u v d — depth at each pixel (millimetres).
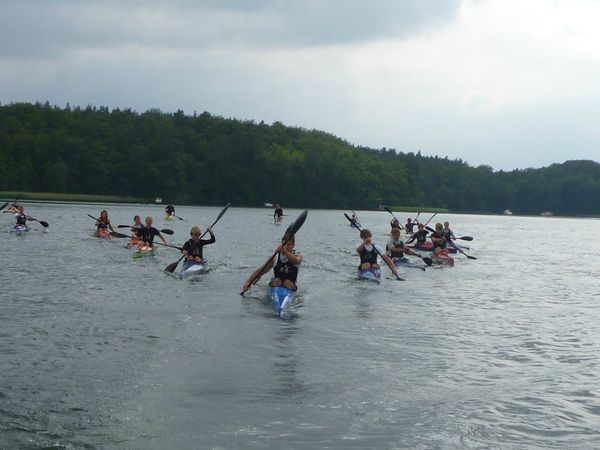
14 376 8766
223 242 33250
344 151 144375
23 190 111625
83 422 7297
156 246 27453
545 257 32594
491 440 7043
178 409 7758
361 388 8703
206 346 10625
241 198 124938
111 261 21984
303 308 14422
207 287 16734
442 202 165625
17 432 6969
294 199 128625
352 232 48156
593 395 8609
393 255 24078
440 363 10039
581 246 43469
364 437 7055
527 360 10352
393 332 12188
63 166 112812
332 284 18188
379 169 144750
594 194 164375
